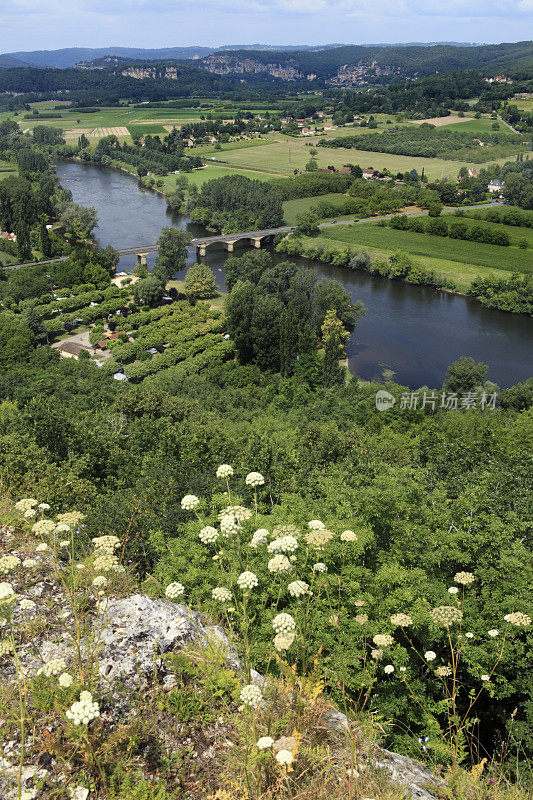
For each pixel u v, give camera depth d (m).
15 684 6.62
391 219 163.50
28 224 157.50
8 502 11.27
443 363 95.06
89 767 5.75
